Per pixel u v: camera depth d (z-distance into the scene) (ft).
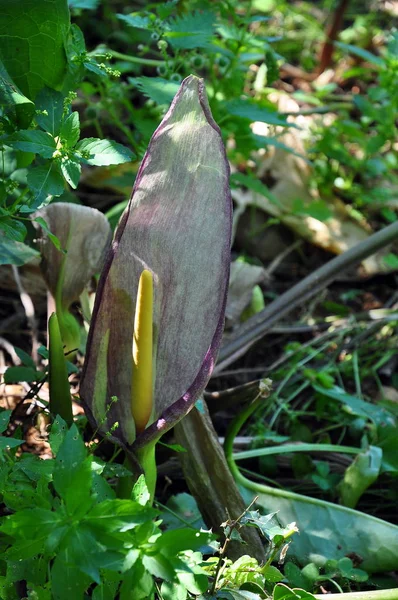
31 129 1.66
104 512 1.29
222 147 1.58
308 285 2.53
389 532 1.97
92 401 1.66
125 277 1.63
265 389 1.88
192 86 1.58
